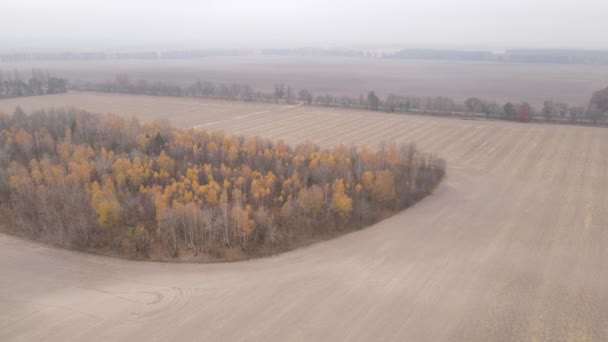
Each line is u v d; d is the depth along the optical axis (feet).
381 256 209.36
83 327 155.53
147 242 210.59
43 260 203.92
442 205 273.54
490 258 206.39
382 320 159.74
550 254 209.87
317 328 155.33
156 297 174.50
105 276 191.31
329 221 239.09
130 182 265.34
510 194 290.76
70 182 252.42
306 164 308.40
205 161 309.42
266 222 221.66
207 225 213.05
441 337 150.61
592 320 159.84
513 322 158.61
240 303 170.40
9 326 156.46
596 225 241.35
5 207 246.06
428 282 185.37
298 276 191.31
